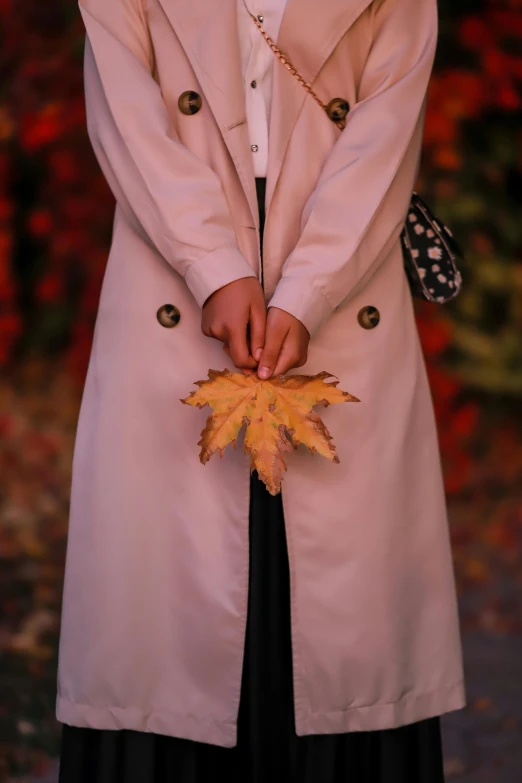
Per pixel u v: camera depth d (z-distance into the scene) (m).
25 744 3.84
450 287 3.23
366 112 3.10
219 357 3.10
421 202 3.22
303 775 3.14
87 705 3.10
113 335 3.14
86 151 7.34
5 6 6.61
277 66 3.11
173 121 3.14
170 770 3.14
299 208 3.11
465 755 3.87
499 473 6.91
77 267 7.71
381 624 3.10
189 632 3.08
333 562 3.09
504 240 7.29
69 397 8.19
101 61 3.12
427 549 3.17
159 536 3.09
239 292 2.98
